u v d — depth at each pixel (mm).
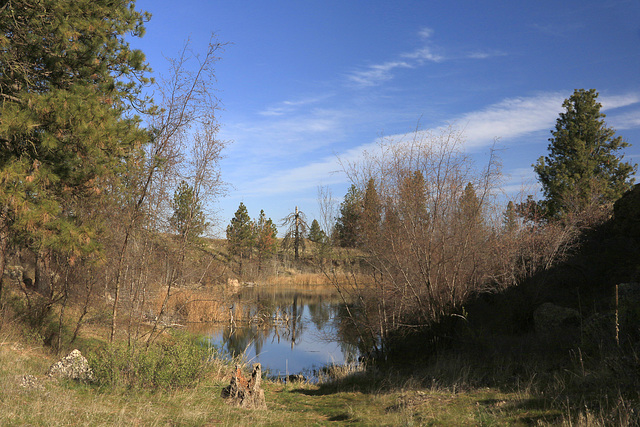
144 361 8648
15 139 8297
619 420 5172
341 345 17672
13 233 10430
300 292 38562
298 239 53594
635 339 7629
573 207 21391
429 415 6910
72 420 5840
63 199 9852
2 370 7594
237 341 18875
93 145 8617
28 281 15250
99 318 11812
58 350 10828
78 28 10547
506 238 14398
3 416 5383
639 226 13148
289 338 19984
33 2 9617
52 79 10484
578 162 26516
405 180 12727
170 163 10320
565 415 5805
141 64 12766
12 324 11242
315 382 12867
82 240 8430
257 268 47312
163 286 11367
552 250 13789
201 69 10211
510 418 6121
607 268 12492
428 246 12250
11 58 9375
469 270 12836
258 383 8820
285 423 7289
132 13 13664
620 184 26547
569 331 10000
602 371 6996
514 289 13117
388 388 10211
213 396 8781
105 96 11312
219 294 14375
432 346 12133
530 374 8312
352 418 7781
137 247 10727
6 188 7668
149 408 6984
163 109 10188
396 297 13469
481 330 11531
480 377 8961
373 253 13562
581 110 27906
